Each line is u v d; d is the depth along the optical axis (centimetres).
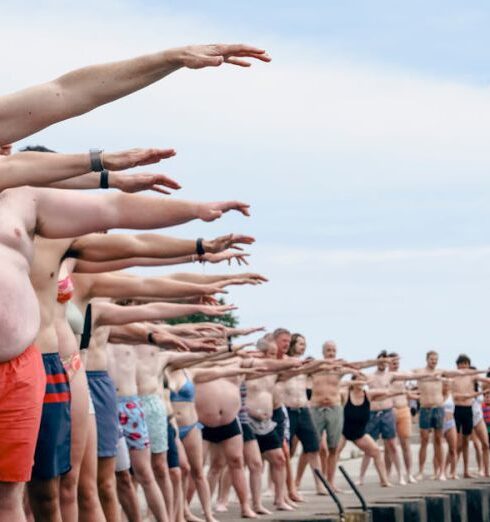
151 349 1380
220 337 1309
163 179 695
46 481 793
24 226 707
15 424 658
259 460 1769
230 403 1672
